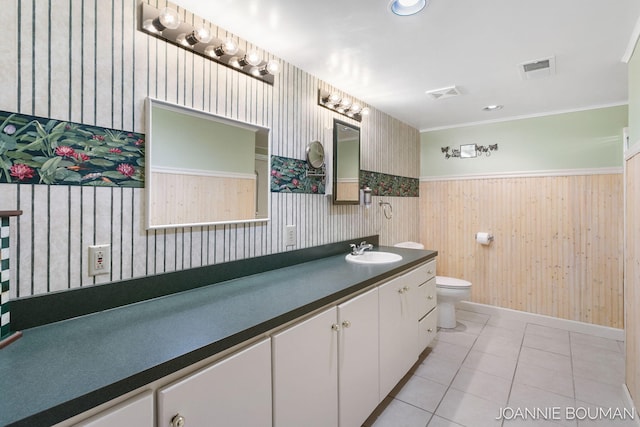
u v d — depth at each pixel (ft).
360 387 5.45
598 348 8.90
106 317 3.83
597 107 9.73
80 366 2.68
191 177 5.05
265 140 6.28
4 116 3.34
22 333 3.35
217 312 3.97
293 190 7.00
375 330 5.91
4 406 2.15
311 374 4.39
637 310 5.89
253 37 5.82
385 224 10.64
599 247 9.76
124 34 4.25
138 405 2.62
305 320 4.35
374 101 9.38
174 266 4.85
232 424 3.32
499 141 11.36
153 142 4.55
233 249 5.73
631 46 6.09
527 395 6.73
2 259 3.12
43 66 3.58
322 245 7.77
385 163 10.61
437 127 12.53
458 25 5.45
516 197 11.09
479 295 11.81
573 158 10.12
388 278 6.47
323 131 7.82
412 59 6.72
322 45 6.12
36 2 3.52
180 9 4.90
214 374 3.15
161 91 4.64
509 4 4.87
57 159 3.70
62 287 3.75
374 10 5.02
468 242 12.01
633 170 6.14
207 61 5.26
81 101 3.87
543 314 10.63
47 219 3.64
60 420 2.18
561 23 5.39
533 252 10.80
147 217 4.49
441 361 8.19
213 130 5.36
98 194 4.04
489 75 7.52
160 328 3.49
